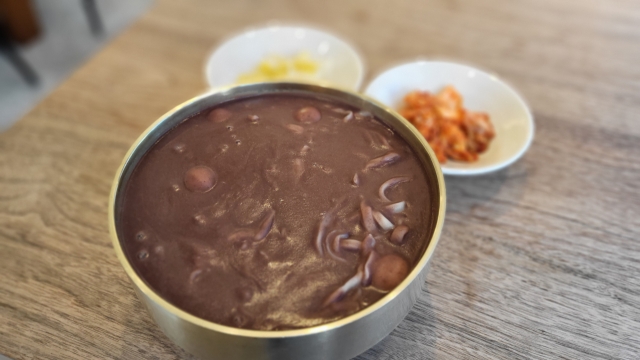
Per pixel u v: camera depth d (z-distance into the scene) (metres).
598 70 0.54
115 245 0.27
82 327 0.33
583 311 0.34
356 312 0.26
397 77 0.50
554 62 0.56
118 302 0.34
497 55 0.57
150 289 0.26
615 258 0.37
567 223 0.39
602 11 0.63
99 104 0.49
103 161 0.43
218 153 0.34
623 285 0.35
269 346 0.25
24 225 0.39
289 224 0.30
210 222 0.30
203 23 0.61
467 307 0.34
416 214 0.31
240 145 0.34
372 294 0.27
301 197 0.31
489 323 0.33
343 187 0.32
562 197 0.41
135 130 0.46
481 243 0.38
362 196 0.31
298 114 0.36
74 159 0.43
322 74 0.53
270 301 0.27
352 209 0.31
